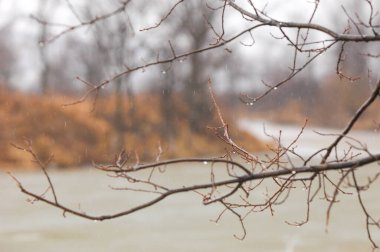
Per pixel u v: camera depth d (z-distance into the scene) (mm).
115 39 19250
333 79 63781
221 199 3365
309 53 3816
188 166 30562
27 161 30953
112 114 37312
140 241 12969
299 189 19906
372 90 3625
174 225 14711
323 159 3680
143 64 4000
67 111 34812
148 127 38781
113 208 17672
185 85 38625
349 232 13359
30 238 13461
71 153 32719
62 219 15844
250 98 3963
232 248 12070
